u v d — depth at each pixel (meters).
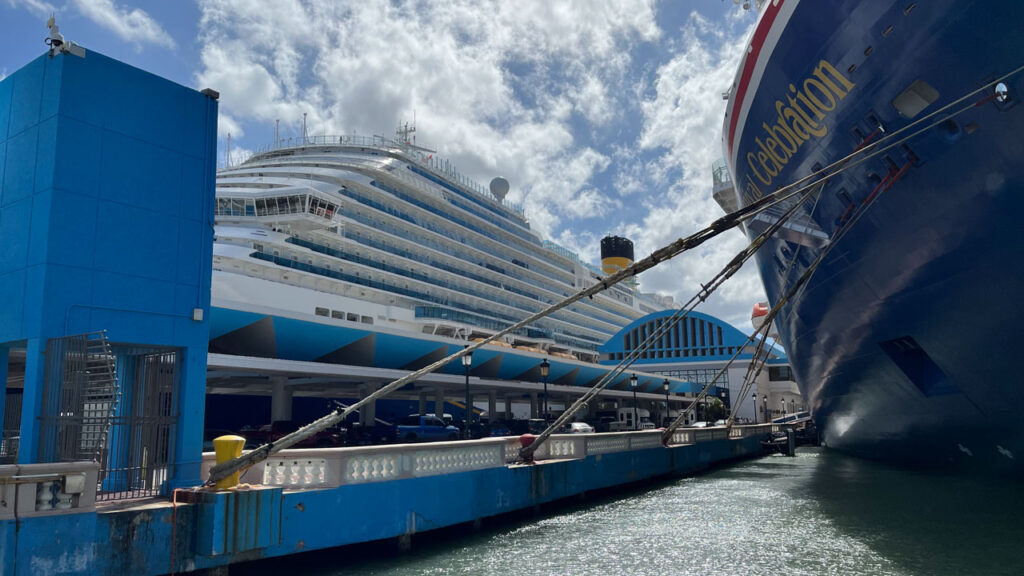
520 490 13.26
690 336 76.38
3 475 6.31
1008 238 10.97
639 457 19.30
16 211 8.39
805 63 12.34
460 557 9.89
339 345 32.06
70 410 7.54
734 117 15.66
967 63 9.93
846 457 25.47
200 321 9.15
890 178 12.05
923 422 16.47
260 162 53.16
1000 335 12.23
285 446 9.07
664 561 9.60
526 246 74.50
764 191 15.77
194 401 8.86
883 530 11.59
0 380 9.16
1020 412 13.17
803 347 19.84
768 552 10.10
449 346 37.78
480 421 44.62
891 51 10.77
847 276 14.73
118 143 8.62
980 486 15.80
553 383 53.22
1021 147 9.99
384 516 9.96
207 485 8.28
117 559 7.09
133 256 8.59
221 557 7.96
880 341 15.41
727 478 21.33
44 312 7.71
